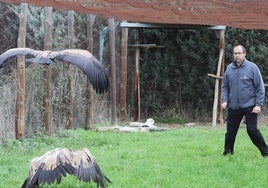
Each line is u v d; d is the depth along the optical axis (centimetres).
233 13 967
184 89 2267
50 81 1595
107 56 2191
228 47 2231
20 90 1456
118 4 875
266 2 834
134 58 2131
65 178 879
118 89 2238
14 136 1490
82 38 2059
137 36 2133
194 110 2259
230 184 901
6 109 1522
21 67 1463
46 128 1573
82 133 1611
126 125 1956
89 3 880
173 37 2256
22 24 1467
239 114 1158
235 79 1146
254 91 1139
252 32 2227
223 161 1112
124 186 865
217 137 1570
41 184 763
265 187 890
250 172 999
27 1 899
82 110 1838
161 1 845
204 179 933
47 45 1595
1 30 2012
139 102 2119
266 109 2216
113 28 1916
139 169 1011
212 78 2241
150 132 1736
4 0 914
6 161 1108
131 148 1320
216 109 2020
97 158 1148
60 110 1708
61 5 913
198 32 2231
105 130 1745
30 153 1236
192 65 2264
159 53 2264
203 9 928
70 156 712
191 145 1366
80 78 1827
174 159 1147
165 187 870
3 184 890
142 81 2275
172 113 2250
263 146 1157
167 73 2267
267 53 2225
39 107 1588
